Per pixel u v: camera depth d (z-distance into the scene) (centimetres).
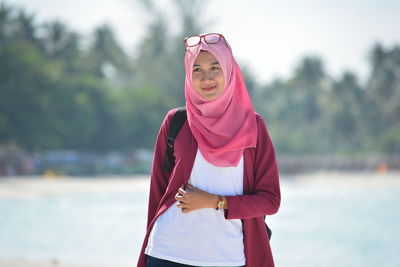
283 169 4384
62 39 6059
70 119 4056
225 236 258
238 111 265
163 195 281
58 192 2295
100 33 6981
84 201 2070
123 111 4472
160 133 279
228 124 260
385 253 1049
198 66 260
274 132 5984
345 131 8094
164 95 5475
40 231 1322
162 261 259
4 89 3784
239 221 265
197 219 257
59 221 1524
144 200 2148
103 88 4538
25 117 3800
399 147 6316
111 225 1446
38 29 5962
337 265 913
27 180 2703
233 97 266
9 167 3092
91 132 4200
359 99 8212
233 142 257
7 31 5259
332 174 4303
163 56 5712
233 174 264
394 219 1675
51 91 4025
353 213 1844
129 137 4509
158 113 4828
